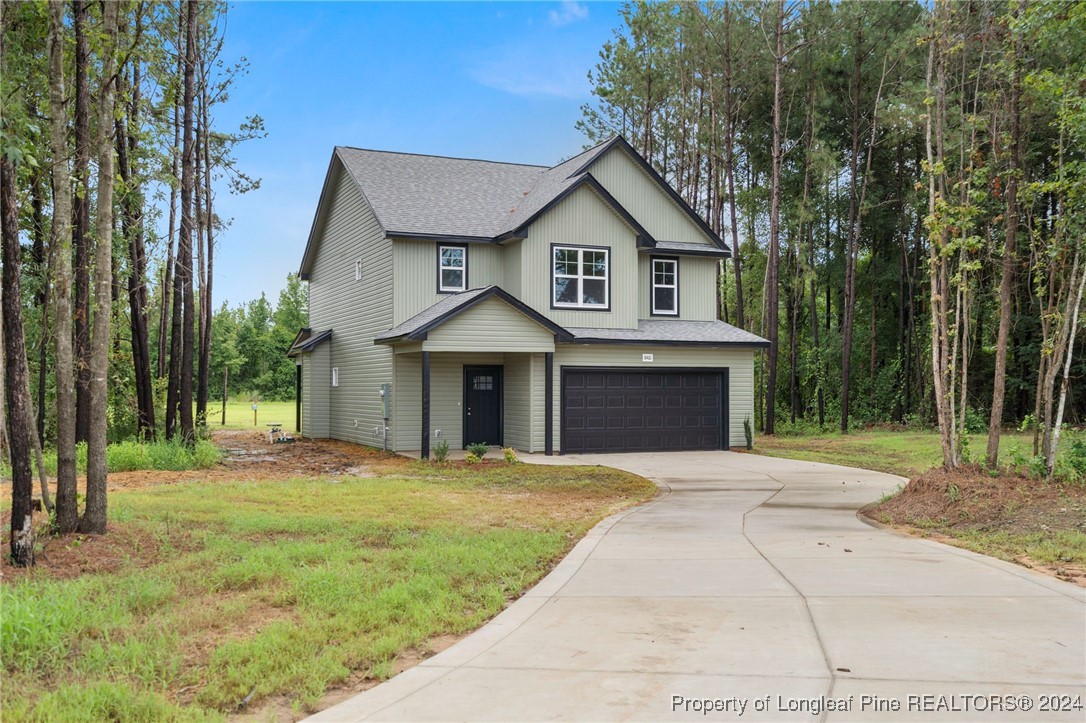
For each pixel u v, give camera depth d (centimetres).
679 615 622
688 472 1723
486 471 1706
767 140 3653
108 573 747
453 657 529
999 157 1257
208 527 986
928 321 3397
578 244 2211
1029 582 716
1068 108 1206
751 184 3916
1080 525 920
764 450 2291
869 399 3716
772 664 505
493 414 2252
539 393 2080
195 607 642
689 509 1220
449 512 1147
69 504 873
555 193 2214
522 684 477
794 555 855
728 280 4056
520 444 2139
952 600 657
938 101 1238
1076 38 1152
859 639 553
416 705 448
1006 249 1221
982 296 2536
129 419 2164
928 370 3572
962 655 517
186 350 1906
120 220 1919
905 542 929
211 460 1786
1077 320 1248
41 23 1046
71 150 1112
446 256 2206
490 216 2338
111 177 895
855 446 2481
